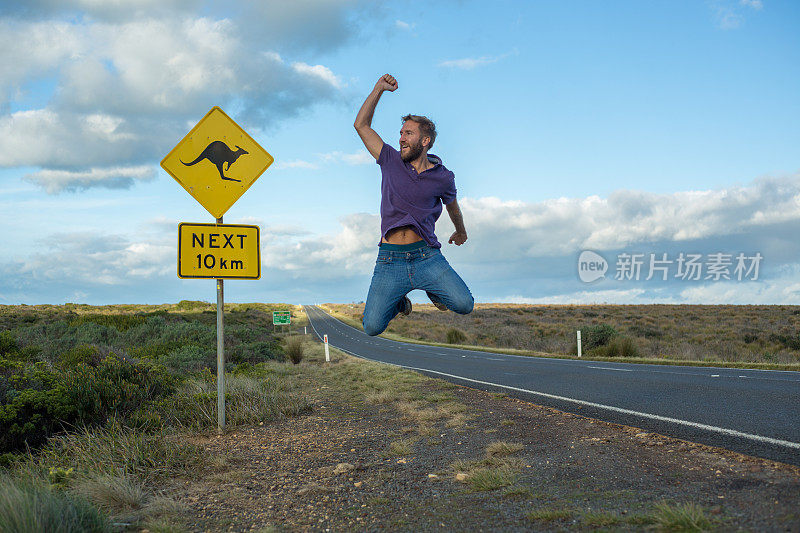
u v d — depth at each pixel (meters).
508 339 37.50
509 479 4.34
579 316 57.66
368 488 4.62
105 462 5.54
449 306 3.38
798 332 33.22
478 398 9.50
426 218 3.36
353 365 18.48
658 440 5.28
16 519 3.36
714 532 2.77
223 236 7.64
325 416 8.77
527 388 10.74
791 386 9.41
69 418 7.46
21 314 44.97
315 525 3.81
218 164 7.59
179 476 5.41
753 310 53.16
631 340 23.42
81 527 3.60
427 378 13.18
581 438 5.70
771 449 4.84
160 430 7.38
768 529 2.73
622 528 3.00
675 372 13.23
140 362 10.23
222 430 7.58
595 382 11.34
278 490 4.79
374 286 3.44
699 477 3.91
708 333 35.41
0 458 6.10
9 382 7.76
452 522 3.54
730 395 8.55
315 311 138.88
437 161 3.40
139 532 3.85
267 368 16.86
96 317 27.44
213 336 21.31
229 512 4.22
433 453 5.71
